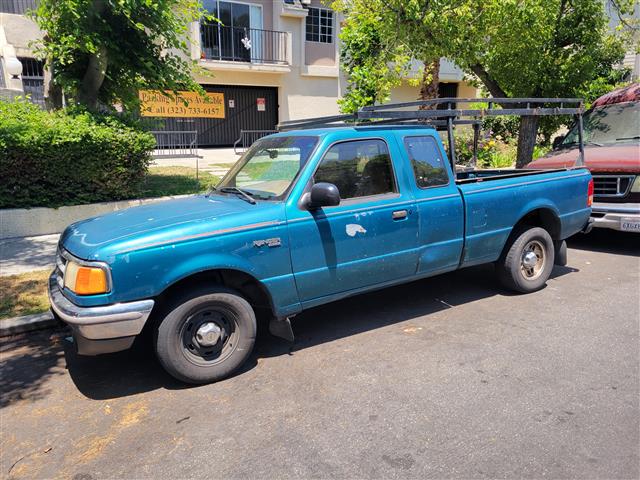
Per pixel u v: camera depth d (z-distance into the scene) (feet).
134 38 32.63
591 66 35.50
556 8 32.83
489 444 9.96
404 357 13.79
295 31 67.21
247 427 10.77
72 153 27.73
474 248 16.96
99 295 11.37
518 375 12.64
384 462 9.50
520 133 38.34
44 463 9.84
